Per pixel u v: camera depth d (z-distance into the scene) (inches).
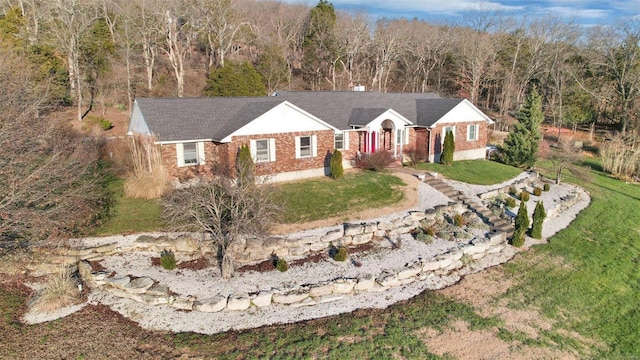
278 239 656.4
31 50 1539.1
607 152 1560.0
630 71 2151.8
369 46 2859.3
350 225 724.0
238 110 1030.4
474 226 814.5
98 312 509.7
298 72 2758.4
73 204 624.7
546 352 483.8
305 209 801.6
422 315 538.6
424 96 1488.7
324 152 1028.5
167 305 526.9
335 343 468.1
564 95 2343.8
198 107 991.6
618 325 558.9
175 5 2091.5
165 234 671.1
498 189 1019.9
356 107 1235.9
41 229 540.1
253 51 2645.2
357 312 538.6
